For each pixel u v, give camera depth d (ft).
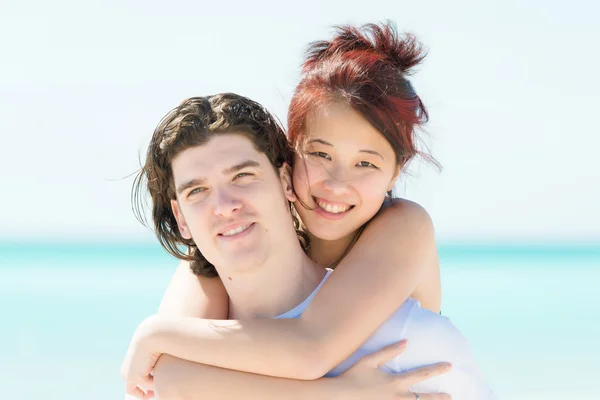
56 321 49.93
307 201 9.48
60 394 30.09
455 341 8.79
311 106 9.21
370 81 9.15
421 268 9.20
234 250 8.49
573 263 100.94
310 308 8.43
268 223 8.59
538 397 29.91
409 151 9.64
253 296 8.79
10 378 33.24
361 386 8.04
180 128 8.54
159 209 9.47
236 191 8.41
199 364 8.29
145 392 8.81
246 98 9.03
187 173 8.48
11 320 51.01
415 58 10.13
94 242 133.28
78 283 72.13
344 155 9.20
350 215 9.45
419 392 8.48
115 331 45.39
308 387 7.98
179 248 9.62
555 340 42.60
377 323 8.46
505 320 49.96
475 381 8.85
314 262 9.50
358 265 8.82
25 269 87.92
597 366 35.58
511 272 87.40
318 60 9.86
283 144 9.31
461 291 66.49
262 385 8.02
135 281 72.43
